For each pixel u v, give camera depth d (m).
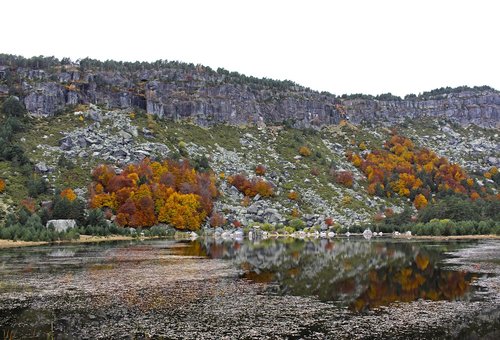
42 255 81.25
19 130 182.12
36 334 30.92
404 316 35.28
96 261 72.12
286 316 35.41
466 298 41.75
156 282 51.47
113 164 175.25
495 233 145.50
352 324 33.03
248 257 78.75
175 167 184.62
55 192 142.38
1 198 132.75
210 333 30.88
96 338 29.92
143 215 154.62
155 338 29.88
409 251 88.25
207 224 168.38
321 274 57.00
